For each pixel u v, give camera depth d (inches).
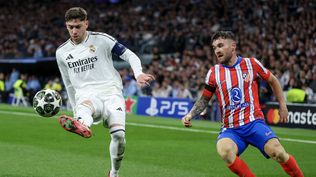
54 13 2011.6
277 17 1387.8
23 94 1433.3
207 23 1505.9
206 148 631.2
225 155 331.6
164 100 1146.7
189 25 1557.6
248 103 344.2
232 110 345.1
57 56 385.4
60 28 1855.3
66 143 647.8
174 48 1486.2
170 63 1349.7
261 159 554.9
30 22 1984.5
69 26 368.2
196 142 688.4
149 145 651.5
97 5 1989.4
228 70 347.6
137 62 375.9
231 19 1480.1
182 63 1325.0
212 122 1027.3
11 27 1993.1
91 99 372.2
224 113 349.1
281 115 359.9
